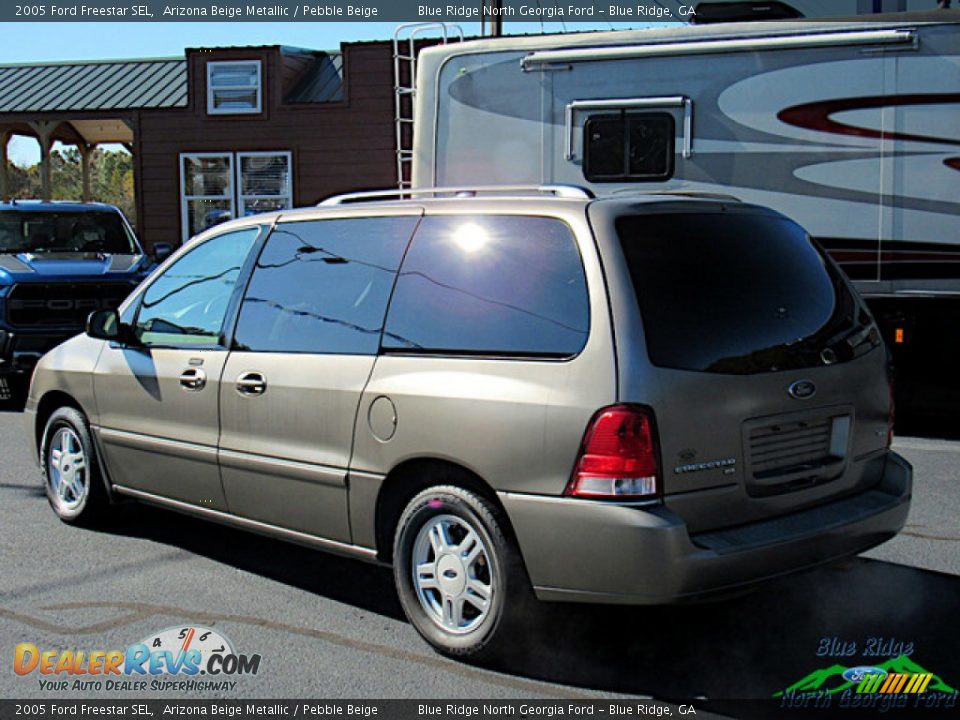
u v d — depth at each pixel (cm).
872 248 907
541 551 407
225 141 2084
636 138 950
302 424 491
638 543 388
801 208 917
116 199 7056
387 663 444
